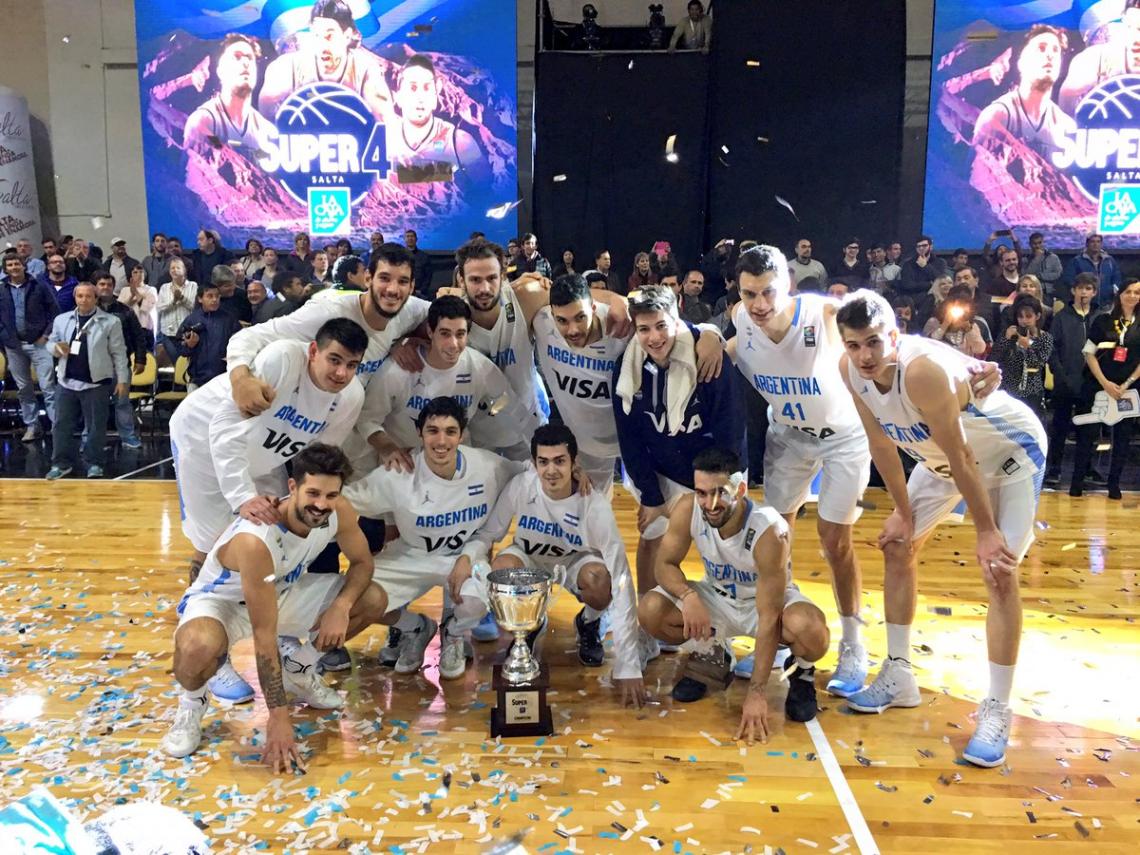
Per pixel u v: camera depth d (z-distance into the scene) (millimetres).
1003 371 6270
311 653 2820
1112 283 8625
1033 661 3232
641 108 9180
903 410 2510
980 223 9594
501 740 2684
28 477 6484
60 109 10711
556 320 3000
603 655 3346
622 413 3092
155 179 10227
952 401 2395
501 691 2695
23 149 10172
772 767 2523
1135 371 5578
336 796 2350
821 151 9172
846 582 3047
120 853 958
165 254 9375
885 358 2426
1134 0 9031
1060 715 2832
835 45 8953
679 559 2934
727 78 9102
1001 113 9383
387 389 3289
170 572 4238
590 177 9352
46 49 10625
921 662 3254
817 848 2133
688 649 3398
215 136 10070
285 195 10141
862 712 2879
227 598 2713
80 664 3182
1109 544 4754
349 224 10148
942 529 5027
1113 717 2820
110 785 2389
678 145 9211
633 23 10188
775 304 2820
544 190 9422
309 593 2842
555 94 9219
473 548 3154
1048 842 2162
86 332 6383
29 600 3844
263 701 2941
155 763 2518
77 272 8641
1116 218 9398
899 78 8977
